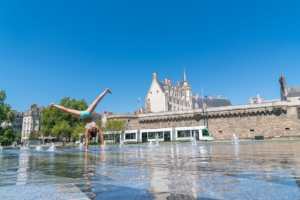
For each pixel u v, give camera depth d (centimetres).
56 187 326
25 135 10519
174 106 8769
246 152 1044
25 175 452
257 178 363
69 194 283
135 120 7025
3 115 5459
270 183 322
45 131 6819
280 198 243
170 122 6494
